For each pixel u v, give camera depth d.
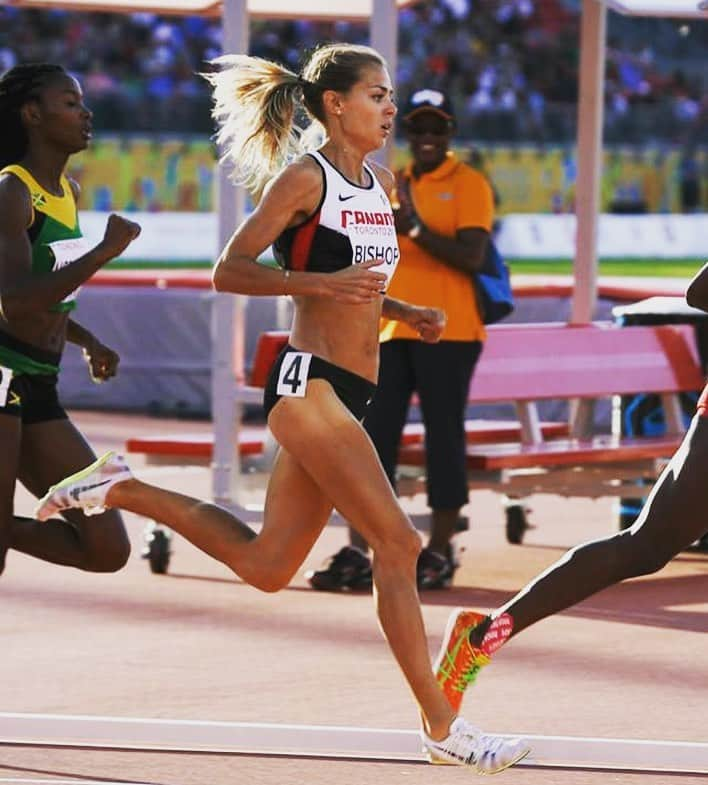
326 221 12.66
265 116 13.54
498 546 24.70
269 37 78.00
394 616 12.49
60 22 78.31
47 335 14.43
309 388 12.59
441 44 81.94
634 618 19.47
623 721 14.71
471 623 13.22
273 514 12.98
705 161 74.50
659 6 23.48
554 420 36.91
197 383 41.12
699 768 13.09
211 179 69.00
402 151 68.44
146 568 22.59
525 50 82.12
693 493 12.88
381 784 12.63
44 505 13.50
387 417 20.84
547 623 19.14
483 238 20.69
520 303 38.34
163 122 70.75
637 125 77.75
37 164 14.45
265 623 19.02
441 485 21.09
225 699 15.40
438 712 12.60
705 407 12.97
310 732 13.54
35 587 21.12
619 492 23.75
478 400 23.22
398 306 14.20
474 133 75.19
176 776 12.73
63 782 12.45
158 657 17.19
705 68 82.44
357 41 78.56
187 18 79.25
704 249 72.25
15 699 15.33
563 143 75.56
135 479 13.41
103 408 42.06
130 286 41.66
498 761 12.47
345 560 21.22
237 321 23.09
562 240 70.75
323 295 12.20
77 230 14.62
